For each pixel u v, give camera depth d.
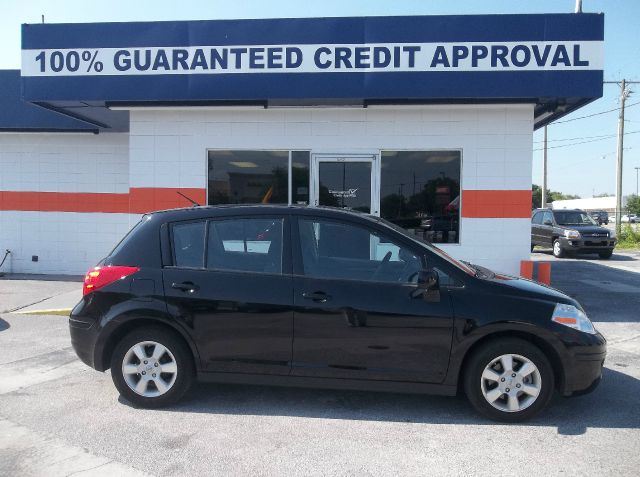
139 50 9.02
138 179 9.78
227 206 4.91
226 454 3.87
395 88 8.67
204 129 9.70
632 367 6.03
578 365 4.38
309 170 9.62
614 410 4.75
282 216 4.75
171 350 4.62
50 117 11.78
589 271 14.70
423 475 3.60
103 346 4.68
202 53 8.93
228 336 4.54
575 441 4.12
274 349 4.51
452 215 9.46
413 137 9.42
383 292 4.46
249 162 9.72
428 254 4.57
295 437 4.16
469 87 8.59
